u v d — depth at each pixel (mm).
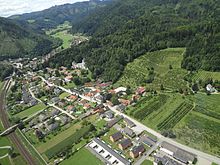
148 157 158625
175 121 195750
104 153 165625
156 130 187625
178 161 153375
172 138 176500
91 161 161125
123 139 178750
